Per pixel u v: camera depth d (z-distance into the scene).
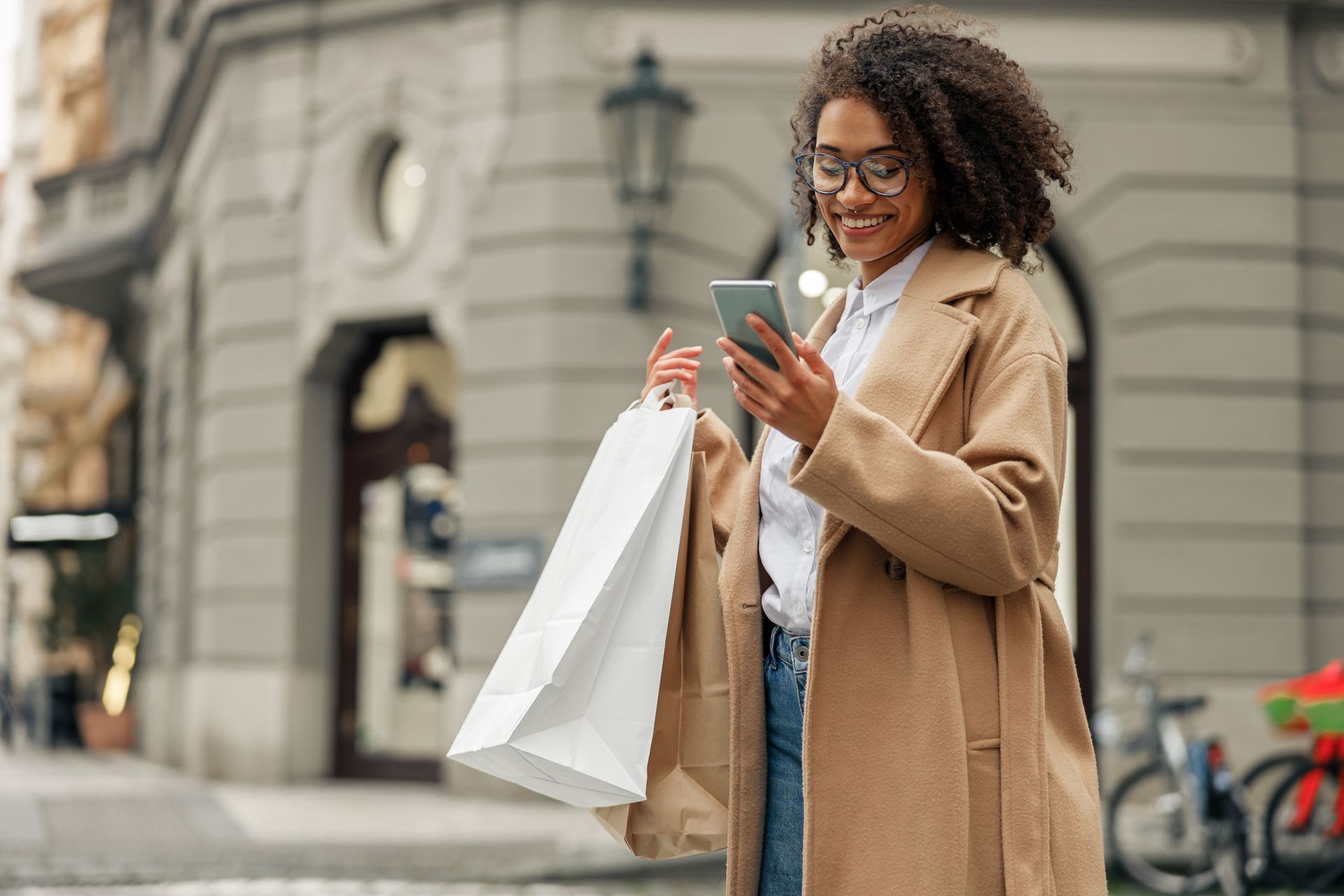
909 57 2.26
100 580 19.55
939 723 2.06
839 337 2.40
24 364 33.84
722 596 2.37
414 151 12.88
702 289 12.10
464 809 11.43
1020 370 2.11
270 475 13.43
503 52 12.36
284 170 13.42
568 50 12.23
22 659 31.62
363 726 13.40
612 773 2.21
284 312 13.43
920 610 2.09
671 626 2.40
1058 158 2.39
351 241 13.14
